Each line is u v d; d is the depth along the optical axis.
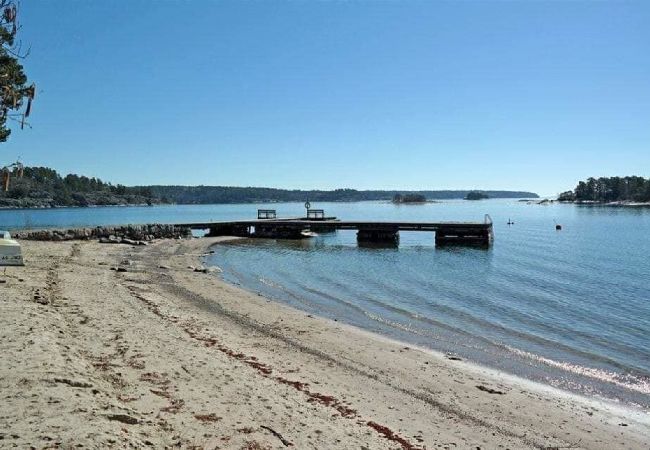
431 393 10.57
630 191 191.38
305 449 6.89
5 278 17.02
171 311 15.78
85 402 6.67
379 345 14.10
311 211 64.38
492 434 8.73
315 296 22.06
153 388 8.30
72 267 22.67
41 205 146.00
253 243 47.03
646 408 10.45
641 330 16.84
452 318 18.33
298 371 11.09
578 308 20.14
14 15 10.84
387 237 48.59
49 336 9.70
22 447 5.19
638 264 33.81
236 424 7.32
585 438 8.91
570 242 50.47
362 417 8.79
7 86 16.20
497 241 51.62
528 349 14.62
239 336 13.77
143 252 34.50
